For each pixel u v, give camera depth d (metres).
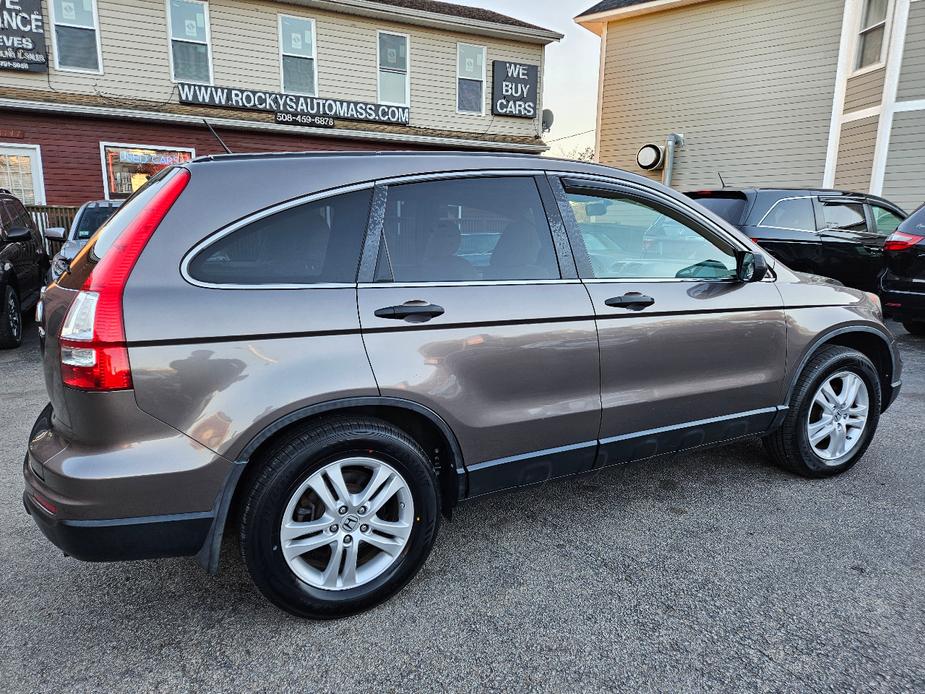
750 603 2.29
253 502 2.02
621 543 2.72
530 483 2.60
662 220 2.88
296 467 2.05
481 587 2.41
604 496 3.19
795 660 1.99
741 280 2.95
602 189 2.75
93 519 1.88
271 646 2.08
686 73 14.37
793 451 3.28
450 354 2.29
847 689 1.87
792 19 12.77
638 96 15.22
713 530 2.83
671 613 2.23
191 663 1.99
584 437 2.65
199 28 13.87
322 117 14.95
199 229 2.01
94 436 1.88
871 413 3.44
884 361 3.57
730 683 1.89
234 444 1.97
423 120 16.47
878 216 7.73
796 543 2.71
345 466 2.17
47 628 2.16
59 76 12.86
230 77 14.32
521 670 1.96
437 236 2.36
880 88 11.10
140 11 13.30
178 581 2.46
